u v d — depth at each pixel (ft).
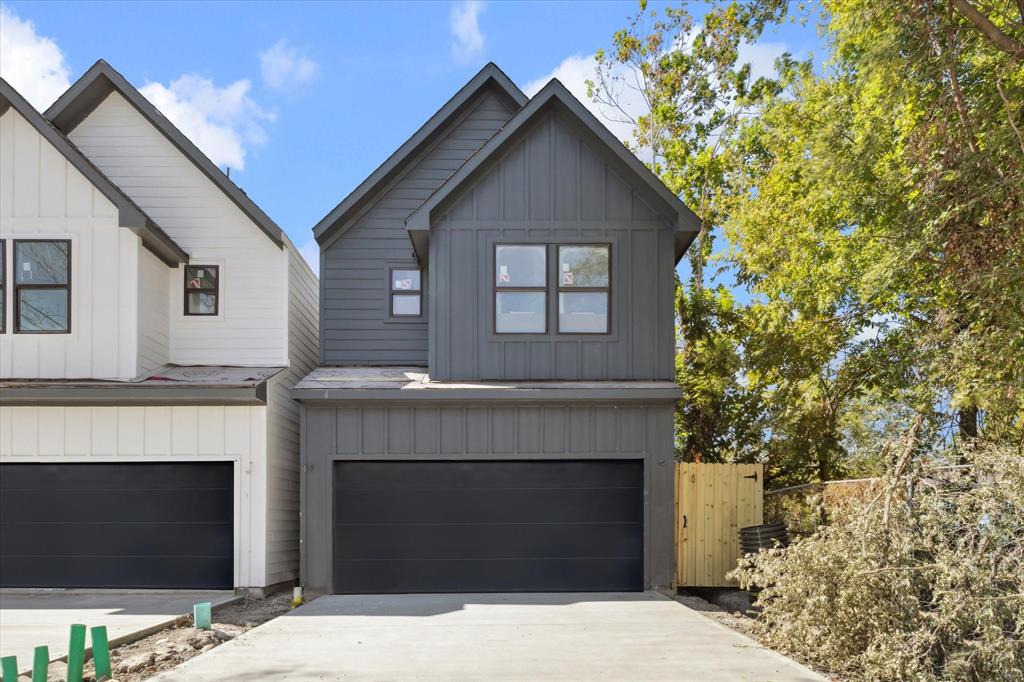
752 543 42.14
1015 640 24.73
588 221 45.75
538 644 29.30
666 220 45.96
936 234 35.14
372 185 53.11
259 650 28.25
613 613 36.27
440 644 29.30
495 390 43.09
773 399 56.13
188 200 49.62
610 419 44.16
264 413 44.83
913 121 41.60
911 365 49.08
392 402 43.68
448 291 45.27
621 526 44.01
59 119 48.70
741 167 72.64
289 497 49.83
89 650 27.96
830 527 29.84
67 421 44.52
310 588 42.91
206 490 44.65
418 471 44.14
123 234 44.80
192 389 42.52
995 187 33.55
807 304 56.24
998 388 35.14
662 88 77.56
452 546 43.75
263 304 49.19
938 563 25.93
